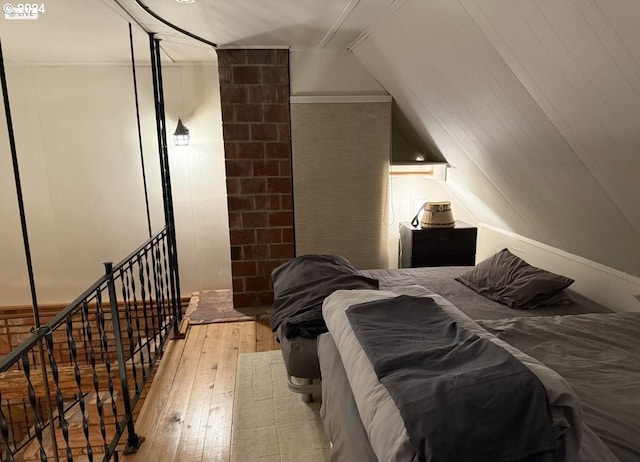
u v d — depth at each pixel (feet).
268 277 12.62
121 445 9.05
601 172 6.18
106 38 10.36
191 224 14.55
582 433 3.74
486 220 13.26
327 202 12.34
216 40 10.37
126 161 13.93
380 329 4.78
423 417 3.23
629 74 4.33
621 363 5.50
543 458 3.16
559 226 8.95
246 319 11.98
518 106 6.46
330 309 5.79
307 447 6.86
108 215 14.24
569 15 4.28
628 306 8.08
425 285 9.78
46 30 9.58
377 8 7.22
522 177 8.39
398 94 10.98
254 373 9.11
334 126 11.91
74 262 14.40
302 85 11.66
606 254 8.27
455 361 3.99
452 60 6.95
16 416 12.95
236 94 11.44
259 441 7.00
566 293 8.89
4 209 13.82
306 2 7.31
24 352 4.66
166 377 9.17
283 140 11.84
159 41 10.57
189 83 13.62
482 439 3.12
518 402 3.31
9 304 14.42
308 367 6.92
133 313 14.67
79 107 13.46
